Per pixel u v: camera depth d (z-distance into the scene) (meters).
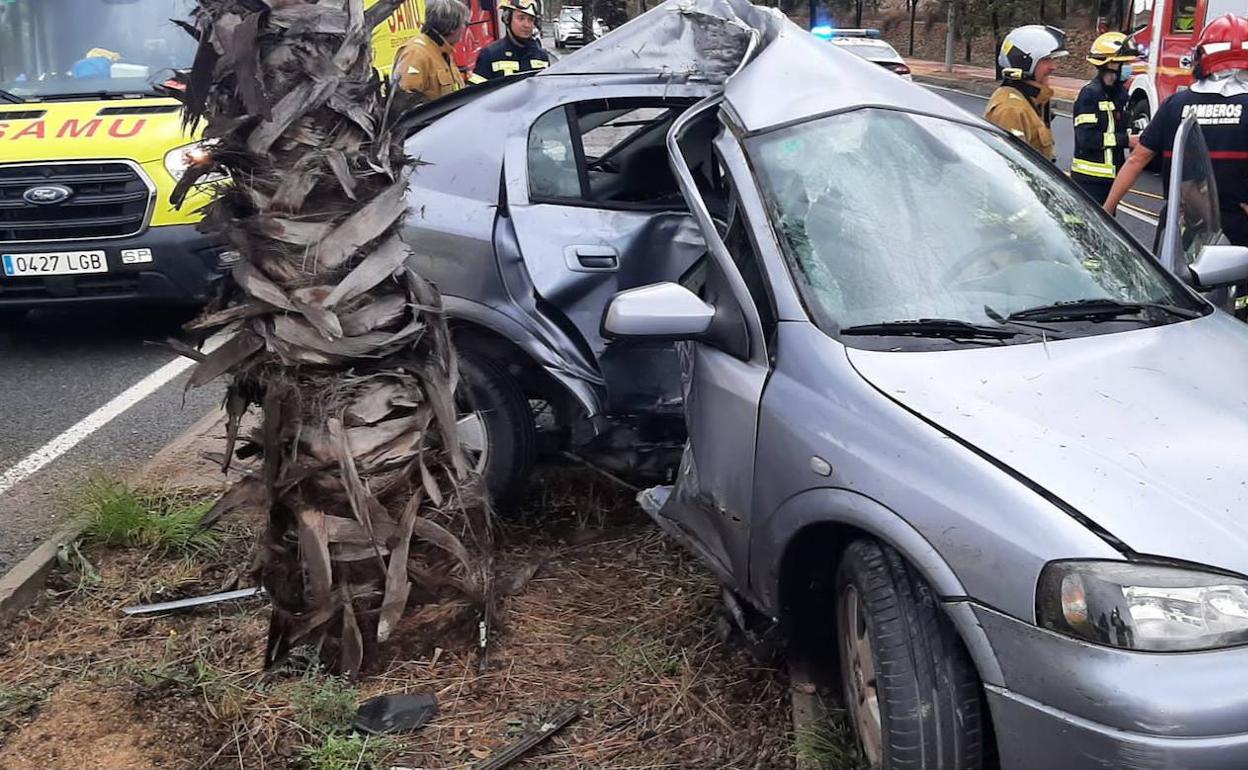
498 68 8.97
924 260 3.44
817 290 3.33
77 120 7.16
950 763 2.67
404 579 3.43
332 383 3.32
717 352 3.54
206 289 7.13
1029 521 2.52
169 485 4.93
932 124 3.89
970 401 2.88
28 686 3.52
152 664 3.62
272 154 3.18
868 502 2.82
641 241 4.54
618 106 4.76
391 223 3.25
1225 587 2.38
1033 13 35.66
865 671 2.94
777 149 3.66
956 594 2.60
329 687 3.37
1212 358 3.13
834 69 4.04
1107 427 2.77
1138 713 2.31
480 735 3.29
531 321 4.45
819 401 3.08
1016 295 3.39
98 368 7.09
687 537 3.82
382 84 3.38
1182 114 6.10
